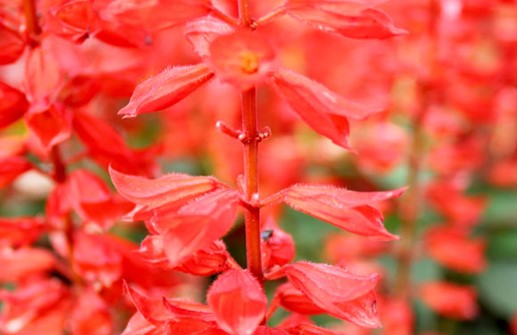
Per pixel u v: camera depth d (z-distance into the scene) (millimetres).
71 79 326
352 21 236
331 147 556
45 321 357
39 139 311
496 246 556
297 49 561
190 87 246
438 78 440
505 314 537
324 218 252
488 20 520
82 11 271
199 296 474
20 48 315
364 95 473
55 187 341
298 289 265
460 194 472
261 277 263
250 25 242
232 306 240
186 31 238
